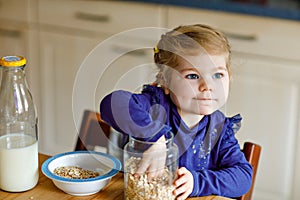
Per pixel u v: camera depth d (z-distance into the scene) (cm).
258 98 232
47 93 279
